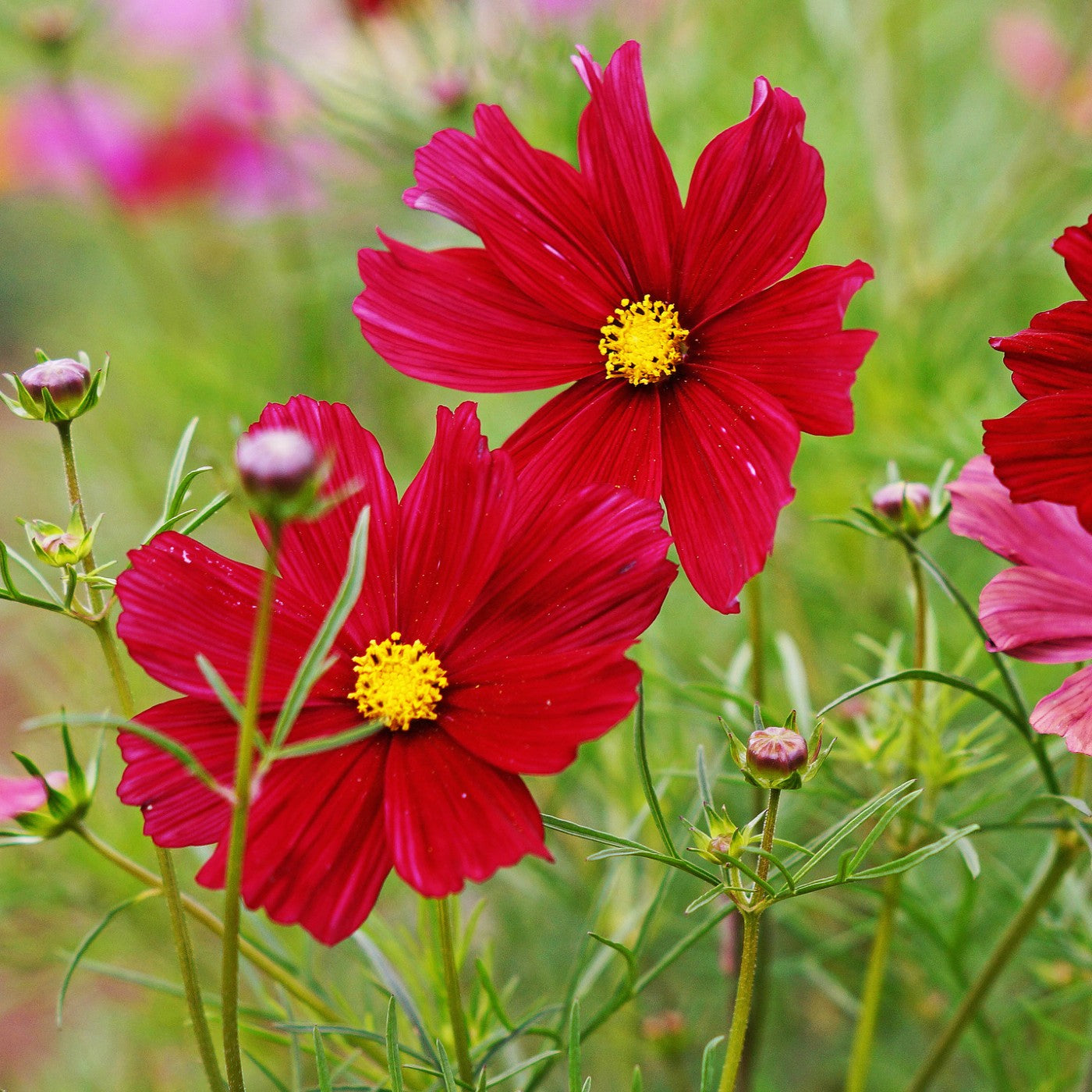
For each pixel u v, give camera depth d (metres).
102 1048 1.19
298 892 0.67
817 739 0.69
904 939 0.88
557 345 0.71
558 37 0.99
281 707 0.69
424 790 0.67
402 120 1.02
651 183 0.71
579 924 1.01
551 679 0.68
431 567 0.70
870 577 1.03
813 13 1.10
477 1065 0.73
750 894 0.69
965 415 0.89
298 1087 0.72
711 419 0.70
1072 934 0.82
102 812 0.98
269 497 0.64
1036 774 0.82
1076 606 0.71
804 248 0.71
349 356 1.21
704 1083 0.69
